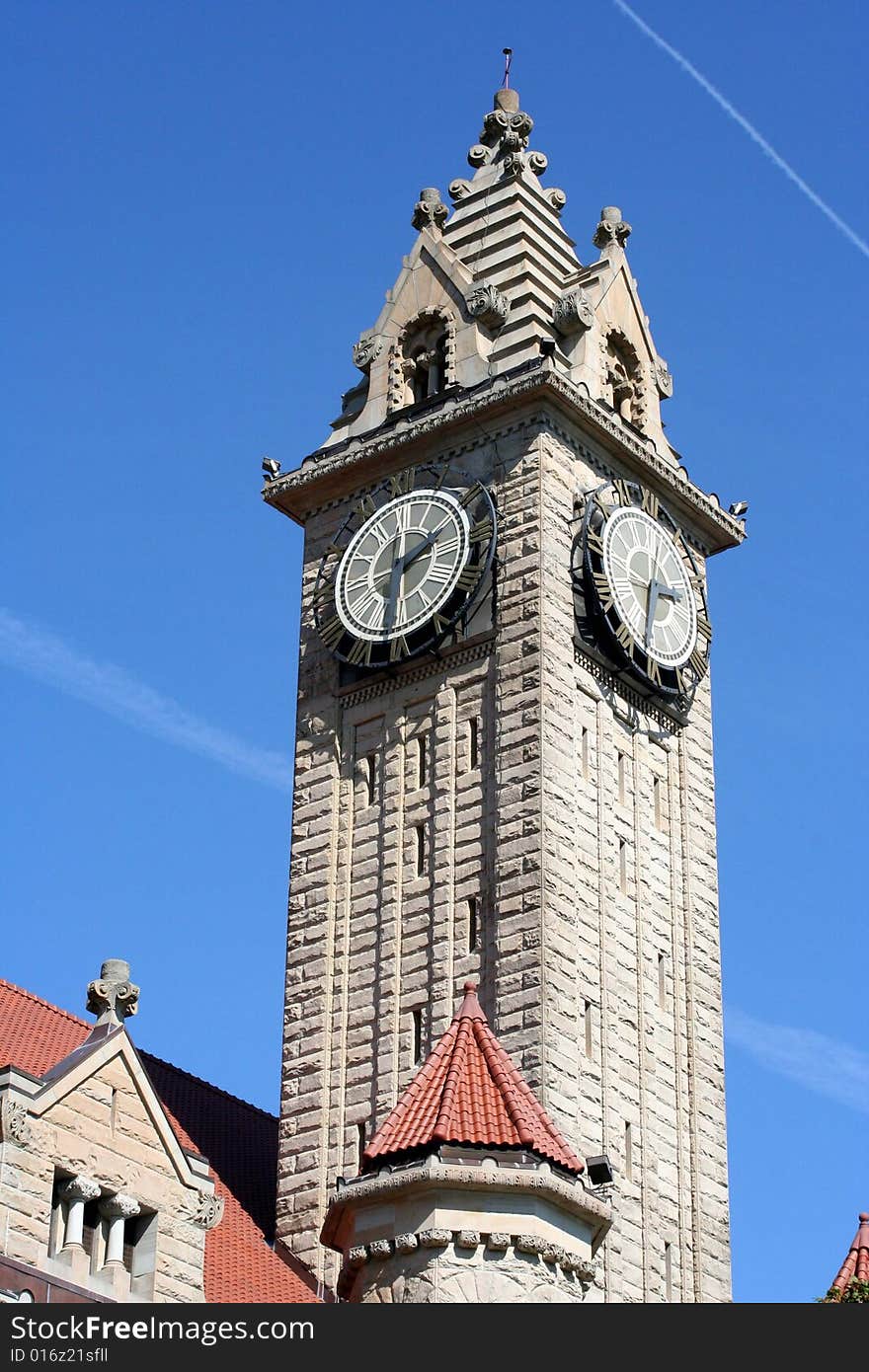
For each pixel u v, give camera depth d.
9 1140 60.56
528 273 98.00
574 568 91.31
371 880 90.31
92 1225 62.66
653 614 93.00
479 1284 67.31
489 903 86.62
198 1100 92.88
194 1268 63.84
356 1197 69.19
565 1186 69.06
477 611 90.88
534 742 87.50
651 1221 85.75
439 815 89.25
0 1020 74.31
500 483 92.12
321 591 95.38
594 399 93.50
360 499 96.50
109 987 64.94
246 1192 88.25
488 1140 69.69
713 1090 90.69
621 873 90.00
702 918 93.25
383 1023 87.62
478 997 85.38
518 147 102.19
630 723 92.88
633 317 99.94
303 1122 87.81
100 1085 63.16
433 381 98.12
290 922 91.50
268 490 97.88
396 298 99.38
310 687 95.00
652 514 95.69
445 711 90.50
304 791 93.25
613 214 101.69
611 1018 86.88
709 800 95.88
